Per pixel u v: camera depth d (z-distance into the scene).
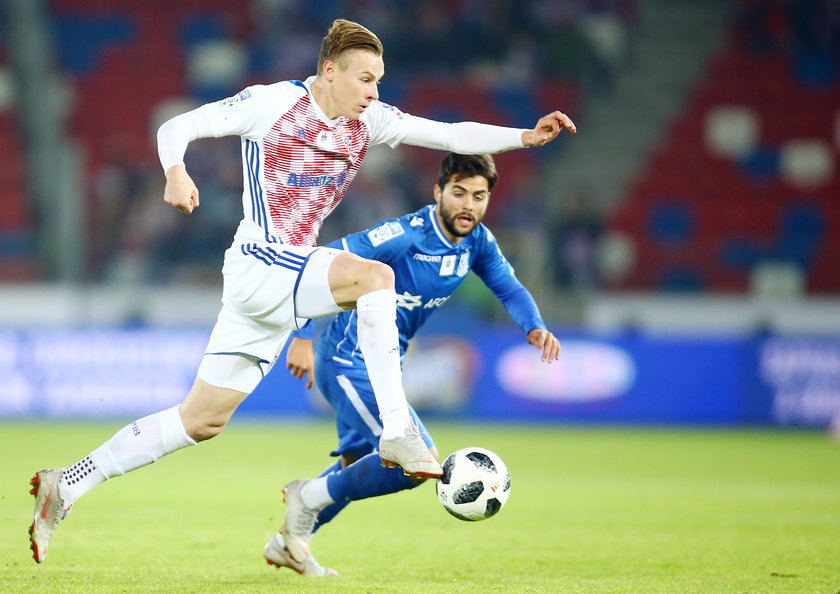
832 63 82.81
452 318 60.47
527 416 60.44
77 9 85.56
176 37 85.12
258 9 85.69
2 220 72.75
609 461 43.09
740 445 50.72
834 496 32.25
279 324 15.88
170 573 18.02
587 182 78.69
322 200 16.52
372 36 15.84
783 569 19.12
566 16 84.38
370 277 15.29
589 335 61.03
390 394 15.20
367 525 25.53
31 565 18.67
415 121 17.06
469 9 83.38
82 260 71.06
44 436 49.59
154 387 59.06
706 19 85.06
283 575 18.06
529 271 66.25
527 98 82.62
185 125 15.01
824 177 78.75
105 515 26.36
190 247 70.56
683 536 23.70
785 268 73.06
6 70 79.00
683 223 76.56
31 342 59.50
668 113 81.62
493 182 18.73
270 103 15.66
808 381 59.75
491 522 26.17
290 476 36.75
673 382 60.59
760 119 80.69
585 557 20.56
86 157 78.56
